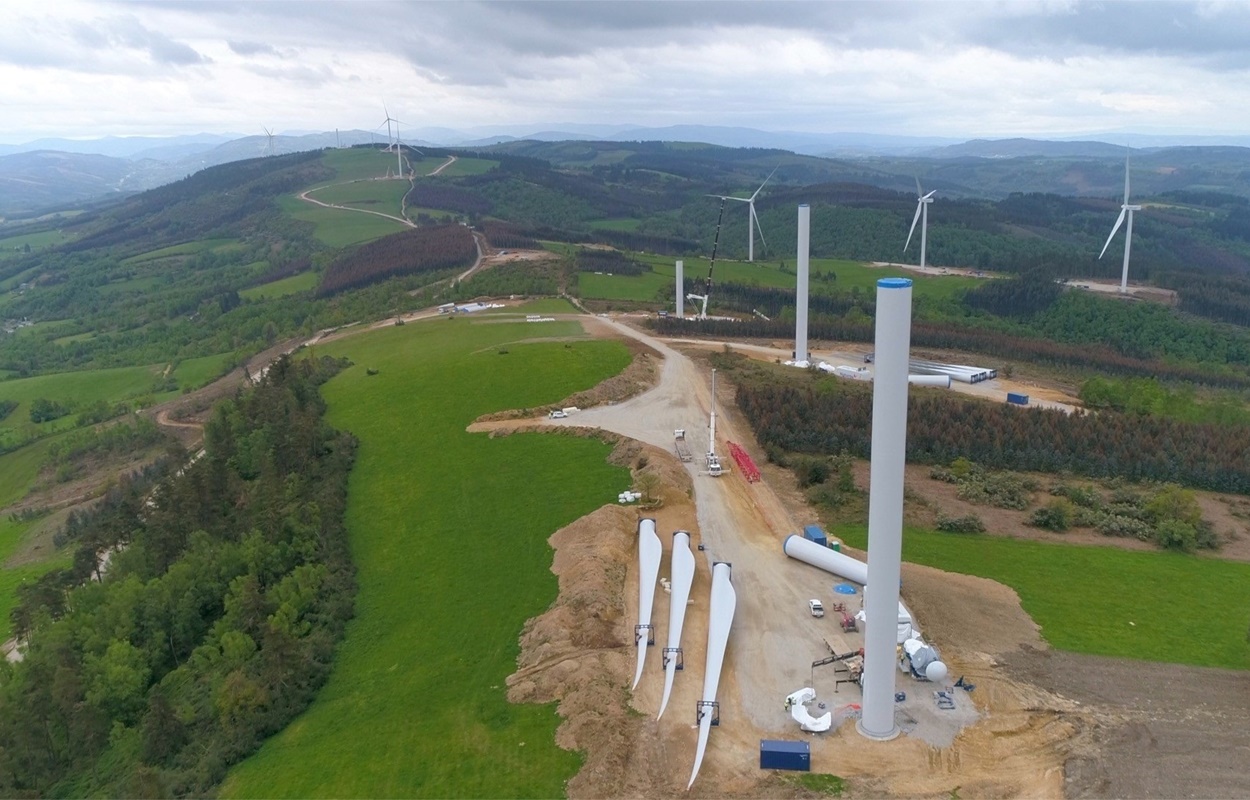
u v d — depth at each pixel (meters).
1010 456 123.56
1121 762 60.16
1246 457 119.81
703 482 114.81
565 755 63.56
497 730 68.12
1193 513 101.69
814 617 80.75
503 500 116.19
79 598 100.06
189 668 90.00
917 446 126.81
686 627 79.31
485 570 98.44
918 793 57.75
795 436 127.12
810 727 63.66
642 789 59.19
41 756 77.12
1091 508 108.31
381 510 120.81
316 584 97.62
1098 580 89.25
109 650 86.62
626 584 88.56
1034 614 81.44
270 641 80.38
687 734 64.56
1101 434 126.81
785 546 92.75
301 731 74.62
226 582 101.25
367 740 70.19
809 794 57.97
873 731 63.09
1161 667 72.44
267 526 108.12
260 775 68.44
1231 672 71.88
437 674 79.19
